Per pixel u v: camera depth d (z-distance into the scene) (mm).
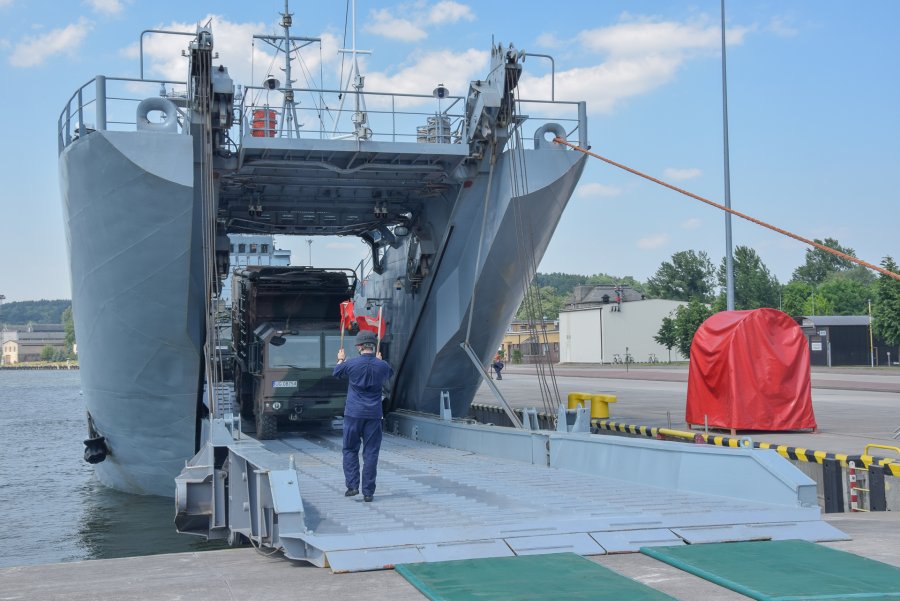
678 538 7070
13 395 69188
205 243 13688
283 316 18125
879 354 60656
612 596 5516
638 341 85188
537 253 15898
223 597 5922
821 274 134875
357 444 8773
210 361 13492
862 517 8977
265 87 14047
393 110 15047
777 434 16406
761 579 5836
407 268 18312
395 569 6469
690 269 114938
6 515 16281
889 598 5324
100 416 16625
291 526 6945
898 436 15414
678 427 18438
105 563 7332
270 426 16328
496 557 6672
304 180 16109
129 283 14203
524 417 13781
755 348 16562
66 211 14969
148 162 13047
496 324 17109
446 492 9211
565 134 15242
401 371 19859
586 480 10117
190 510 10227
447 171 15648
